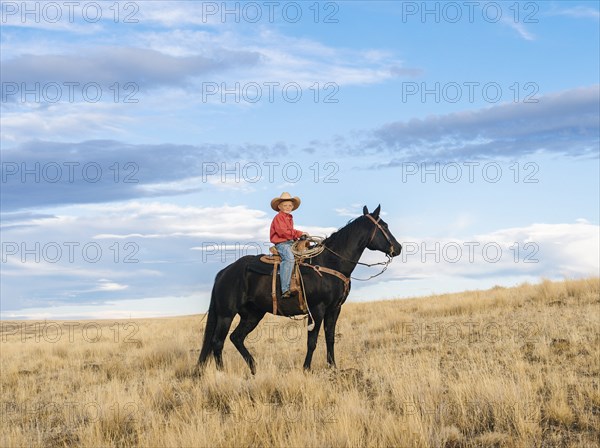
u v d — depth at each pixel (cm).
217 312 1282
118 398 1037
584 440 786
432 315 2112
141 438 841
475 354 1284
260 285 1237
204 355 1288
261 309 1273
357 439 779
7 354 2041
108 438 885
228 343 1766
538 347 1299
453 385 994
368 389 1073
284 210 1267
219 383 1093
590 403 915
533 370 1117
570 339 1356
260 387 1054
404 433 787
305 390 1029
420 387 981
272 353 1506
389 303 2778
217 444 794
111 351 1925
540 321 1642
